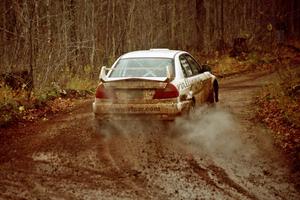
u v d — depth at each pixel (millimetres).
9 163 10242
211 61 36000
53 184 8852
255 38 47781
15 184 8867
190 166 9922
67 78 21672
